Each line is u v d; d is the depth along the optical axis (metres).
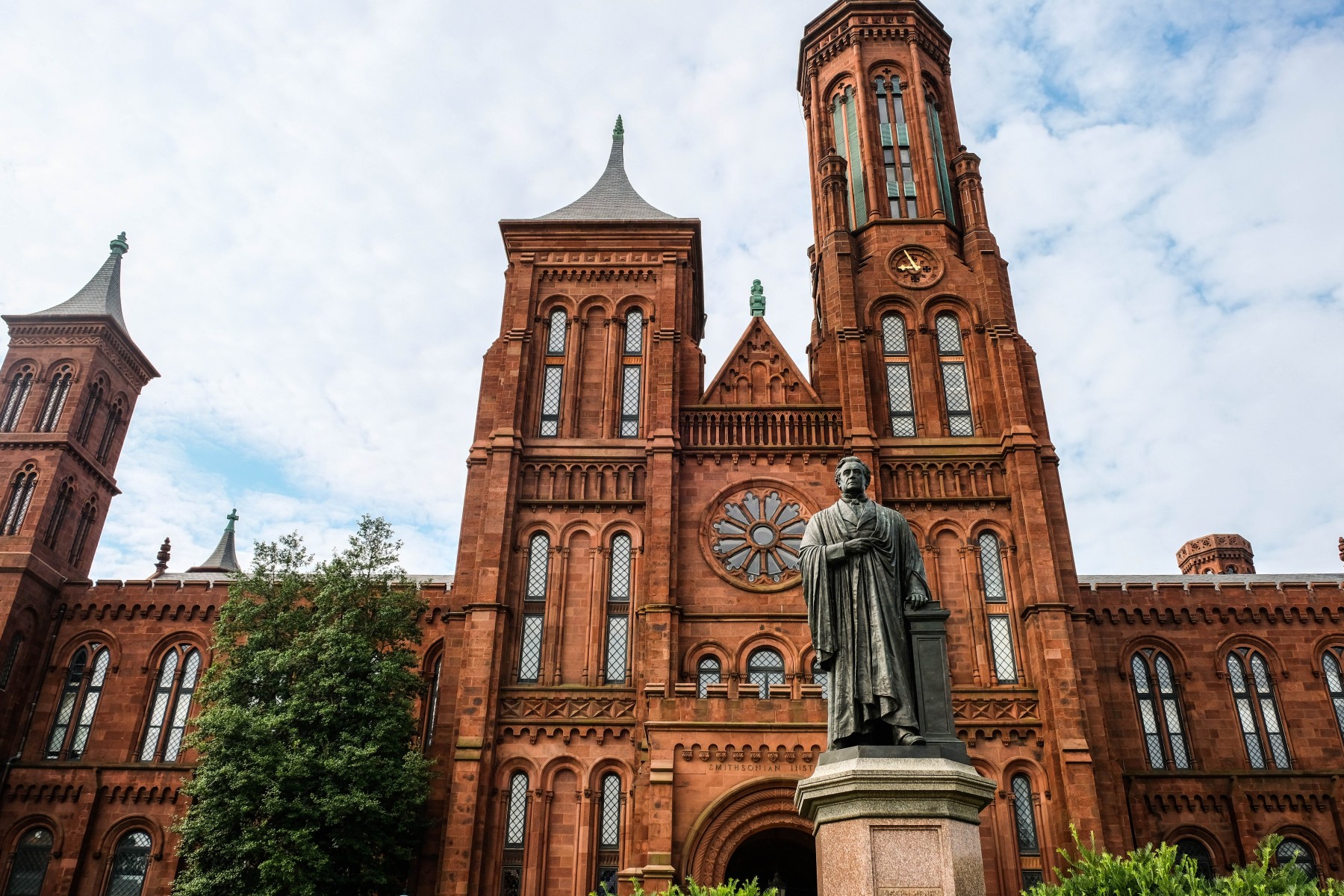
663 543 34.41
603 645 34.03
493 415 38.31
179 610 41.78
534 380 38.72
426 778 31.56
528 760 31.88
